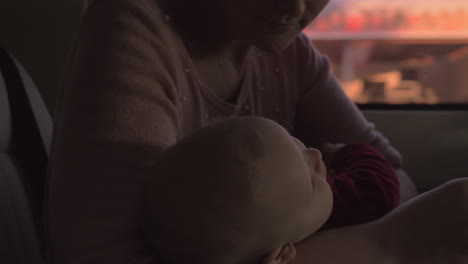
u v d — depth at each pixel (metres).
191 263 0.43
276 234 0.42
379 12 1.40
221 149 0.42
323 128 0.93
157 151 0.50
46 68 1.25
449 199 0.48
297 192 0.43
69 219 0.47
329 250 0.47
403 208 0.50
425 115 1.41
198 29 0.68
